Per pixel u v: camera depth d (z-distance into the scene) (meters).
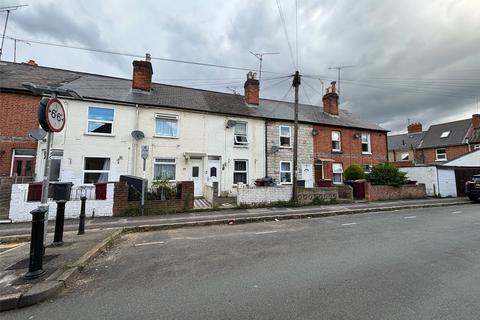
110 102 14.46
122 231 8.46
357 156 21.50
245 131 17.97
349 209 12.71
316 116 21.77
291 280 4.48
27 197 10.10
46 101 5.52
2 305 3.68
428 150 35.22
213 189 13.53
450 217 10.85
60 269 4.78
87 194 11.20
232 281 4.49
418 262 5.31
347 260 5.48
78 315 3.48
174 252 6.32
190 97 18.38
